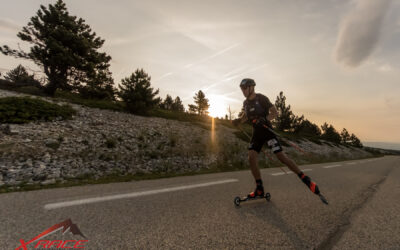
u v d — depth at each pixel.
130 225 1.53
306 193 2.83
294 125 31.45
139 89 14.12
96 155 5.75
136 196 2.39
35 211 1.77
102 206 1.97
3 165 4.11
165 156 7.04
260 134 2.38
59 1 15.35
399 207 2.26
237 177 4.19
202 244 1.26
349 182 3.95
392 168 7.53
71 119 8.88
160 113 17.20
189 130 12.82
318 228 1.59
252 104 2.50
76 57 14.73
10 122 6.87
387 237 1.46
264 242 1.31
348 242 1.36
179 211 1.90
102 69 18.05
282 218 1.79
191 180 3.70
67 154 5.38
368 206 2.27
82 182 3.62
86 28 17.03
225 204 2.18
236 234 1.43
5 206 1.88
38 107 8.34
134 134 8.77
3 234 1.30
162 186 3.04
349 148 37.53
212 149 9.25
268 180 3.90
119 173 4.83
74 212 1.78
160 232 1.42
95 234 1.36
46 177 3.88
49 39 13.86
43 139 6.01
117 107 14.34
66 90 15.92
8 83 14.12
